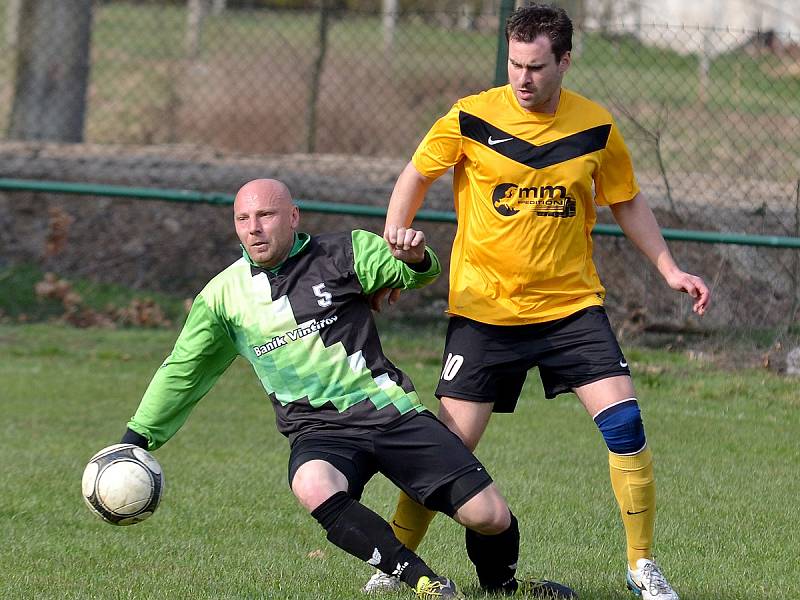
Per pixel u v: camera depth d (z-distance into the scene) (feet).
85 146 175.63
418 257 50.03
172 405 52.39
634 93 153.28
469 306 55.01
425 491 50.37
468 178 55.62
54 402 103.30
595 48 173.58
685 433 92.48
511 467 82.79
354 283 51.31
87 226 150.00
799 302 111.45
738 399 102.53
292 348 50.90
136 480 50.34
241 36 257.75
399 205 56.24
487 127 54.80
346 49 242.37
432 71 210.38
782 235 117.70
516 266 54.03
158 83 225.15
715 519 70.59
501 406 57.11
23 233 149.38
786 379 106.73
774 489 77.56
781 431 93.61
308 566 61.16
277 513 72.28
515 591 55.77
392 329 126.00
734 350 111.65
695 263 118.21
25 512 71.36
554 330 54.39
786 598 56.08
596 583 58.90
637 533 54.13
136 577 58.39
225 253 146.61
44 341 125.18
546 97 53.47
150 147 176.76
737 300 113.70
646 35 168.35
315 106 171.42
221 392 108.27
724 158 142.41
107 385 109.91
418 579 48.62
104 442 90.68
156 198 116.57
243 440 91.71
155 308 135.54
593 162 54.49
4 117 212.43
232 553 63.77
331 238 52.31
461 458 50.29
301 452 50.19
